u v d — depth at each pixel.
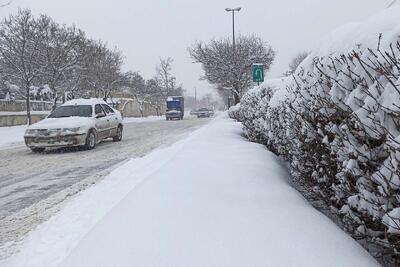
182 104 49.62
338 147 3.15
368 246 3.23
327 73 3.45
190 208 3.46
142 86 58.91
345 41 3.26
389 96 2.47
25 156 11.93
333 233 2.95
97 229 3.17
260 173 4.90
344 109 3.05
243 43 36.34
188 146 7.92
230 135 10.44
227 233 2.91
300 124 4.19
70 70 29.16
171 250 2.67
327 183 3.75
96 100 14.91
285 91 5.74
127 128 24.77
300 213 3.37
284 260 2.51
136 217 3.30
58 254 3.87
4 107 29.41
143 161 9.43
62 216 5.11
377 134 2.58
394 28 2.69
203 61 36.41
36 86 33.78
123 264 2.54
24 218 5.24
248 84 37.66
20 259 3.85
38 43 25.38
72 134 12.30
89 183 7.27
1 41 25.25
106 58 36.06
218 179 4.62
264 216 3.28
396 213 2.40
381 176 2.55
